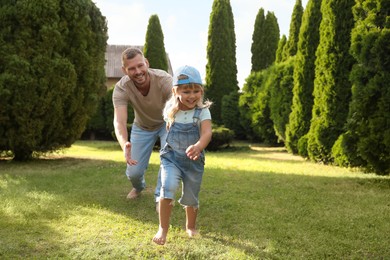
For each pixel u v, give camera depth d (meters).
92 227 3.55
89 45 9.11
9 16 8.03
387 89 6.02
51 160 9.55
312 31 11.14
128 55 3.91
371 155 6.40
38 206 4.23
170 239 3.25
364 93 6.21
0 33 8.02
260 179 6.52
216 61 21.27
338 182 6.35
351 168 8.45
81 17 8.78
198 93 3.13
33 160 9.44
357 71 6.37
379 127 6.14
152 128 4.60
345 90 9.02
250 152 13.65
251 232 3.48
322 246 3.10
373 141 6.27
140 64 3.91
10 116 8.29
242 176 6.84
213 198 4.88
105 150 13.46
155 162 8.70
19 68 8.02
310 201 4.75
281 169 8.12
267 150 14.70
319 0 11.05
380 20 6.14
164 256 2.85
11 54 8.05
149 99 4.27
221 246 3.09
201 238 3.28
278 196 5.05
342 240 3.25
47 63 8.23
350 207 4.45
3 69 8.08
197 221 3.85
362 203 4.68
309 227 3.63
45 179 6.32
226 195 5.09
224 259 2.81
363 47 6.10
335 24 8.92
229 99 20.02
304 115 11.41
